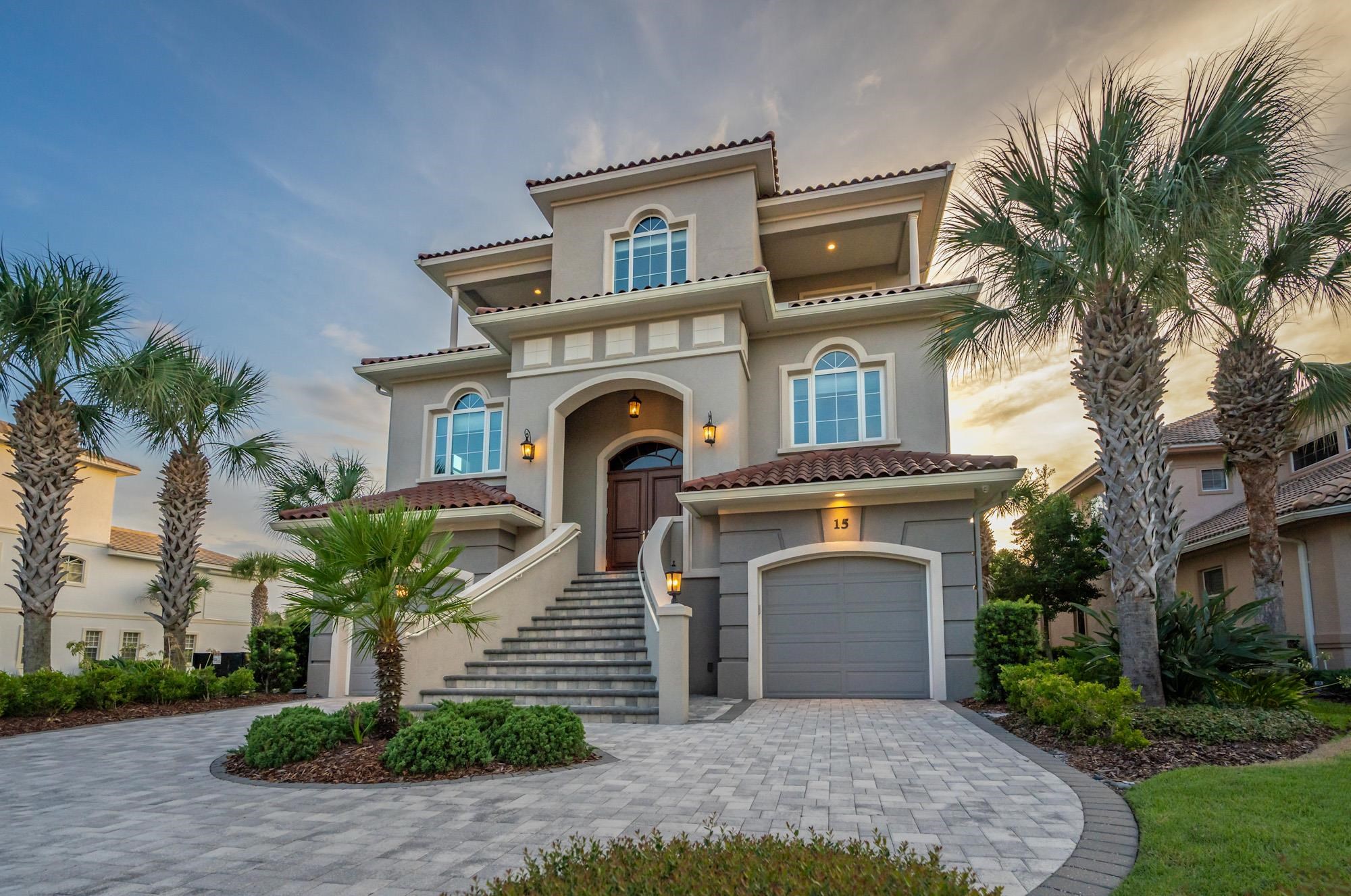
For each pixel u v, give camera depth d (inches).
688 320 572.1
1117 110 315.0
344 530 283.0
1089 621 951.6
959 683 457.4
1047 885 146.3
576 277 634.2
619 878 98.8
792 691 484.1
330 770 261.4
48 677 425.4
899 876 94.3
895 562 485.1
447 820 201.5
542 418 593.9
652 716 382.3
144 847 180.9
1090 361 346.0
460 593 459.2
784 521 500.7
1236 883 141.2
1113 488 337.4
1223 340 475.5
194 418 546.0
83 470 933.2
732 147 601.9
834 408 582.2
